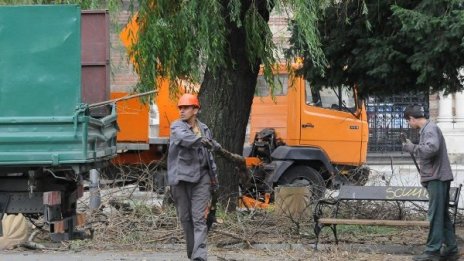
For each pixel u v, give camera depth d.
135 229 11.88
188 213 9.54
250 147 18.84
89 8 12.18
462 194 17.50
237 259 10.43
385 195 11.23
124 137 17.02
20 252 10.96
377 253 11.02
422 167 10.13
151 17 12.04
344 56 12.80
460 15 10.27
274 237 11.89
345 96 19.03
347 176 17.83
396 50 11.73
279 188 13.17
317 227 10.99
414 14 10.72
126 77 16.39
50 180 10.73
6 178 10.54
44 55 9.67
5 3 12.83
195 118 9.61
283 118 18.95
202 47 11.72
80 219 11.17
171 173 9.45
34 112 9.67
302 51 12.72
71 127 9.66
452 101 30.80
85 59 11.30
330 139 18.95
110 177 15.41
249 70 13.21
